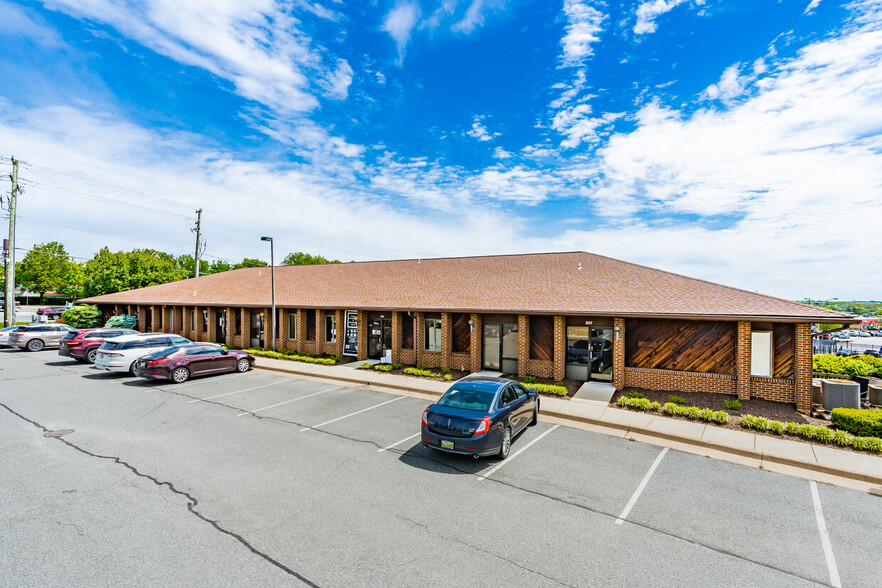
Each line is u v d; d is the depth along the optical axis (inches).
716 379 569.6
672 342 603.8
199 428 448.1
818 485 327.0
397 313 821.9
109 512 270.2
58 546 232.4
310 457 369.7
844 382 504.7
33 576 206.8
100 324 1470.2
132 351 740.0
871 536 256.8
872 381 604.7
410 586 204.8
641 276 724.0
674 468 356.5
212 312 1132.5
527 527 261.6
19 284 2822.3
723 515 280.1
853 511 287.1
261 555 227.5
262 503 285.4
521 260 941.2
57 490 299.6
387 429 453.1
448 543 242.2
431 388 631.8
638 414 496.1
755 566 226.8
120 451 377.1
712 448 401.7
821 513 284.2
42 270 2856.8
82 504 279.9
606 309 606.9
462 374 722.2
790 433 422.6
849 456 371.9
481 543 243.0
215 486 310.0
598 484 324.8
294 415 502.9
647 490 315.3
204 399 577.9
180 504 282.0
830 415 483.2
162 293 1332.4
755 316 514.9
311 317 975.0
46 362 883.4
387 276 1027.3
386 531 253.6
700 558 232.8
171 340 794.8
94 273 1729.8
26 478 318.7
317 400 577.9
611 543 245.6
